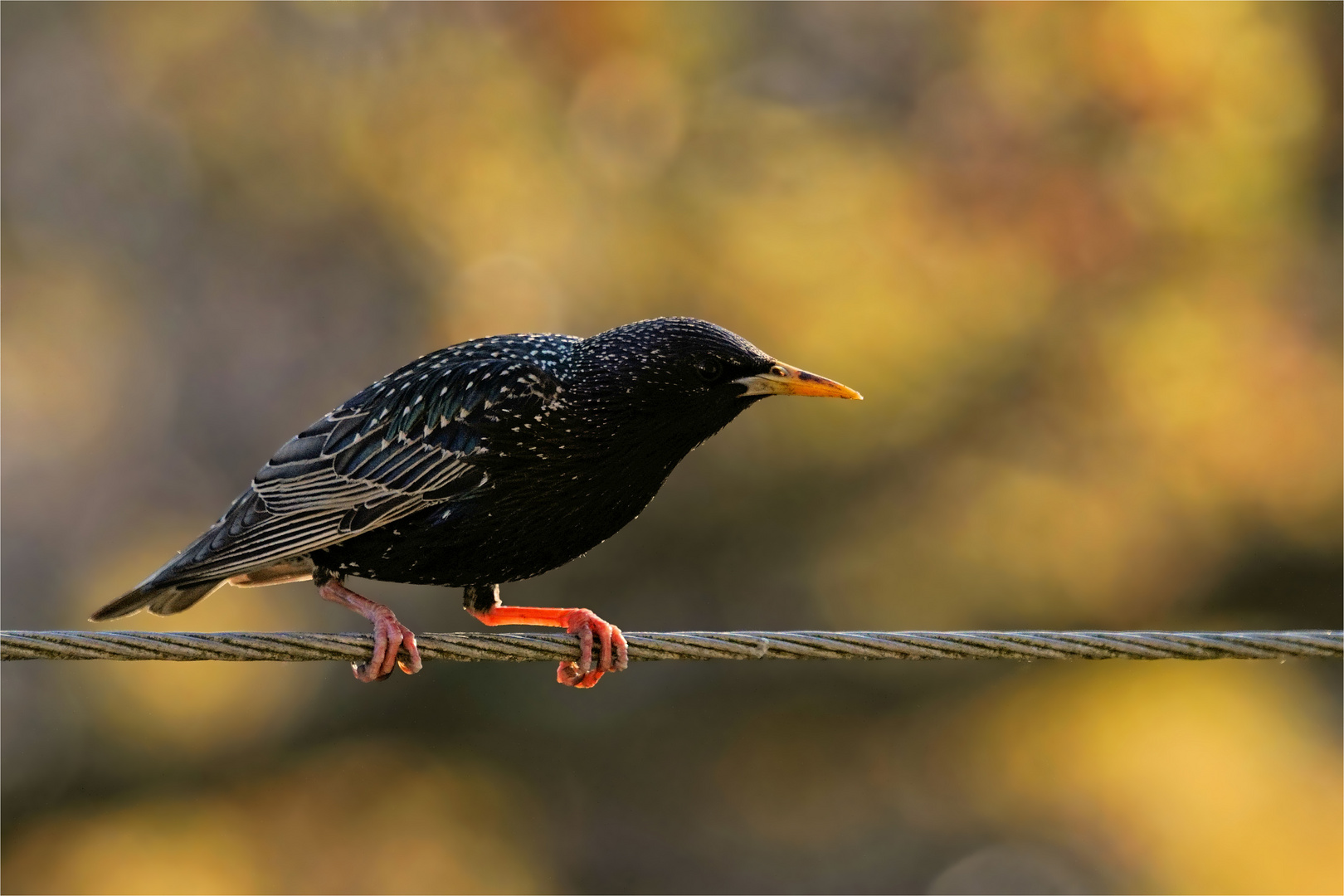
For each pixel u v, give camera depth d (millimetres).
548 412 7020
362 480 7145
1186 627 16438
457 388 7098
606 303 15984
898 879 17016
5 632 6086
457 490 7074
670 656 6828
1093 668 18000
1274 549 16359
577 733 17109
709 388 7023
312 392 17703
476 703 16984
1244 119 16766
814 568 16031
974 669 17609
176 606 7555
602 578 16156
